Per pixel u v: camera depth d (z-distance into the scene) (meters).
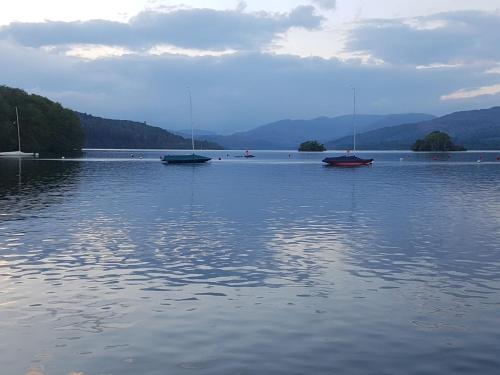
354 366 11.26
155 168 102.00
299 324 13.83
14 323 13.80
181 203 41.25
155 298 16.06
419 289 17.27
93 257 21.56
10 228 28.53
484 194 50.97
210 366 11.21
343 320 14.17
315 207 39.28
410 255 22.45
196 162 128.50
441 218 33.75
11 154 155.62
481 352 12.07
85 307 15.13
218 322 13.95
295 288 17.28
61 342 12.52
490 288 17.44
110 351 11.99
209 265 20.36
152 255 22.03
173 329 13.41
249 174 84.06
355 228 29.52
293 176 79.50
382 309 15.13
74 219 32.03
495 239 26.31
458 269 20.05
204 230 28.36
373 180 71.38
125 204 40.19
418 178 76.56
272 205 40.34
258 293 16.69
